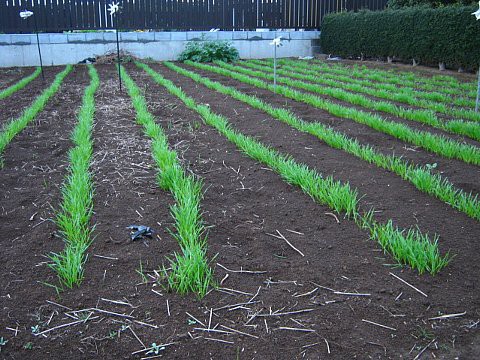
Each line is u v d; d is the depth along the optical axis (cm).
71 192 353
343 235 304
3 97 802
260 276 260
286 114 630
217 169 434
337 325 219
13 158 464
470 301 235
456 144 486
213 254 281
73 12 1471
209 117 620
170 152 454
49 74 1153
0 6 1401
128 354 202
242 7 1641
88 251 283
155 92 854
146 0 1539
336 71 1203
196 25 1606
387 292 243
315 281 254
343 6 1741
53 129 583
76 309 231
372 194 370
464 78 1088
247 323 222
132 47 1520
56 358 199
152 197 366
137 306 233
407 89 891
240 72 1179
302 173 393
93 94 829
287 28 1703
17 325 219
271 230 312
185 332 215
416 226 314
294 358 199
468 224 317
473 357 198
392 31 1366
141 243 293
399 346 206
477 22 1090
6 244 293
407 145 512
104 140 529
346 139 509
